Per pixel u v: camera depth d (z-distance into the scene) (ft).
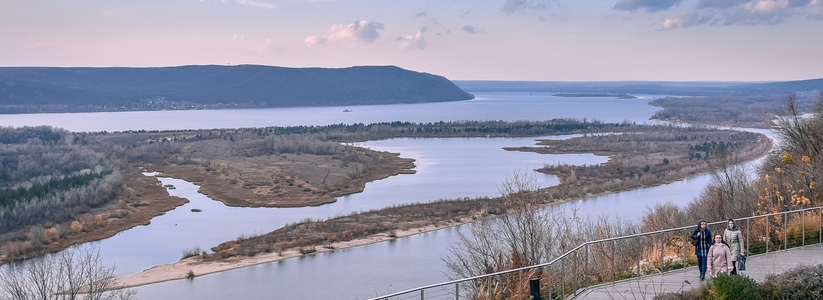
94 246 269.23
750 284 62.90
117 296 181.16
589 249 81.87
